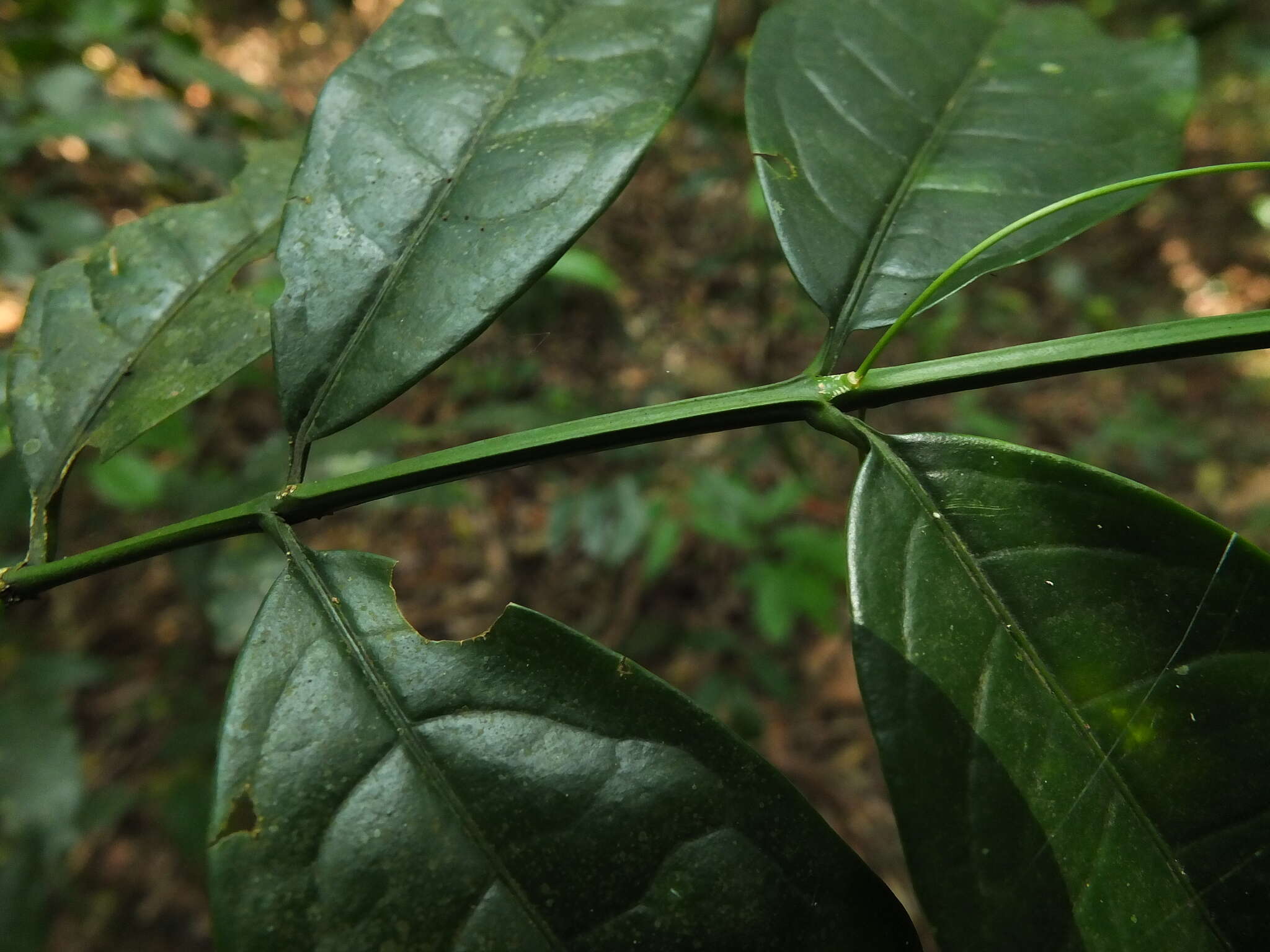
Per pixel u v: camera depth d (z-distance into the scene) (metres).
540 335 0.30
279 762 0.11
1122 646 0.12
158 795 0.38
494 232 0.14
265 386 0.34
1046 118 0.16
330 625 0.12
